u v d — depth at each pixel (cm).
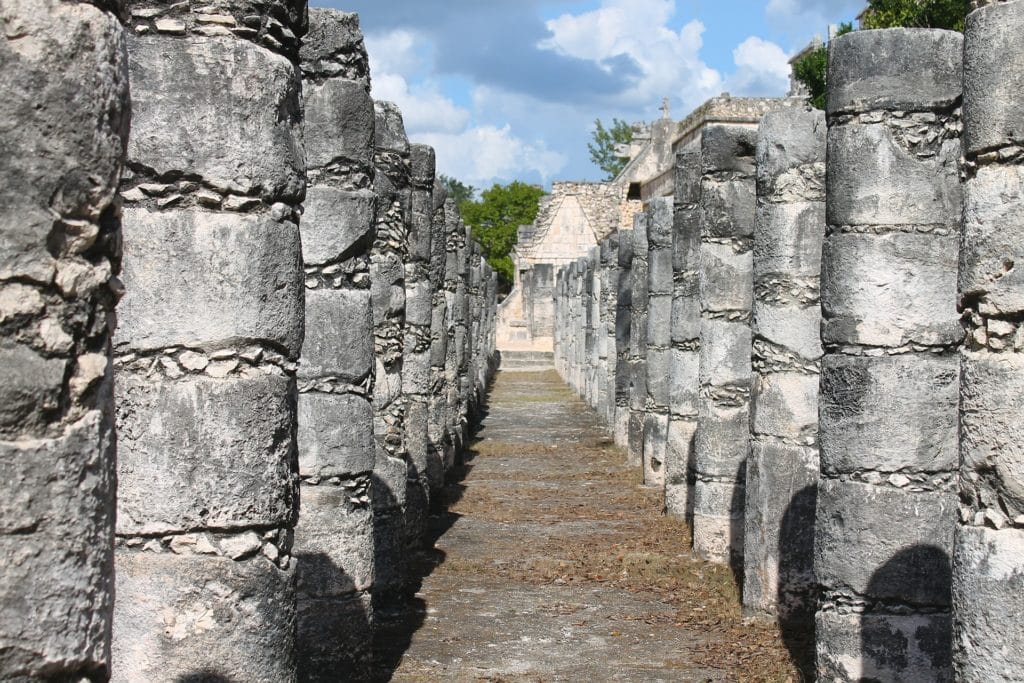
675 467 1730
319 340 884
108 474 333
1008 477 456
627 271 2539
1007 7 476
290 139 611
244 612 578
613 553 1466
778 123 1135
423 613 1177
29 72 306
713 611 1194
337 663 896
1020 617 442
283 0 615
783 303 1138
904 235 855
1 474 303
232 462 579
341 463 893
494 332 4934
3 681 302
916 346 850
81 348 328
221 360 584
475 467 2253
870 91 866
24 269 309
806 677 957
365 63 909
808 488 1135
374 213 912
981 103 484
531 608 1207
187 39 590
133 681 569
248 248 588
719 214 1423
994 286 471
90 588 321
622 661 1024
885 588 847
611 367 2859
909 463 845
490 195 6950
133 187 582
